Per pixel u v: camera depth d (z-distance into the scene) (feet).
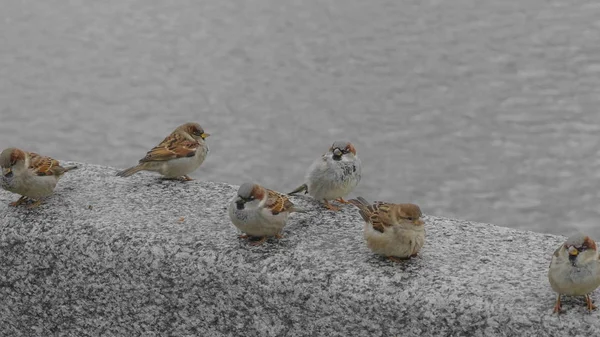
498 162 57.31
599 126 61.41
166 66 72.95
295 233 21.47
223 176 55.62
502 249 20.54
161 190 24.32
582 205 52.70
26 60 73.51
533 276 19.08
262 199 20.43
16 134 61.36
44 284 21.76
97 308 21.44
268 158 57.82
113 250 20.95
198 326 20.63
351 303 19.02
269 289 19.71
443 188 54.60
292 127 61.87
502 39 77.10
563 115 63.21
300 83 69.21
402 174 56.13
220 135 61.00
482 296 18.26
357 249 20.52
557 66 71.26
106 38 78.69
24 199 23.20
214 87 68.74
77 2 86.84
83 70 71.82
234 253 20.33
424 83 68.54
